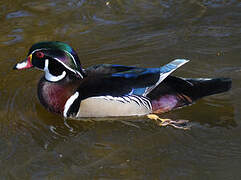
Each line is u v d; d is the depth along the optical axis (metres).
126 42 10.09
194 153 6.76
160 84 7.73
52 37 10.28
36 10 11.45
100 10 11.35
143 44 9.99
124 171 6.46
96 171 6.48
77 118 7.76
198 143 6.99
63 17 11.08
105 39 10.21
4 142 7.21
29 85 8.84
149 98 7.62
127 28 10.57
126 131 7.42
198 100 8.09
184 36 10.14
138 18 10.93
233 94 8.19
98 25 10.71
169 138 7.17
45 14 11.24
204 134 7.20
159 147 6.96
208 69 9.01
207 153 6.74
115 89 7.48
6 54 9.76
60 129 7.55
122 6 11.49
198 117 7.67
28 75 9.21
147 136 7.26
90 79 7.70
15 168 6.59
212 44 9.79
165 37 10.16
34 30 10.58
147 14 11.06
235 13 10.79
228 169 6.36
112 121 7.73
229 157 6.62
